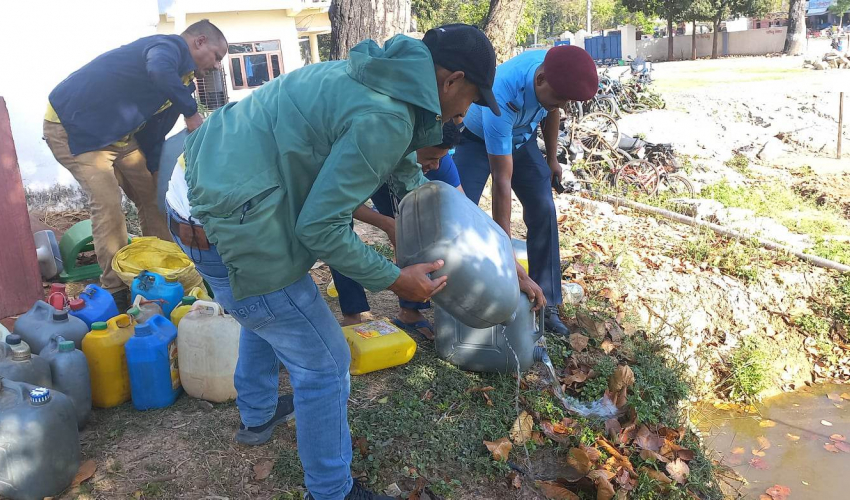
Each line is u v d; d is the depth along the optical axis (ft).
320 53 104.42
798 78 66.80
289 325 7.59
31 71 19.60
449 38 7.20
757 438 17.81
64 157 13.50
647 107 48.32
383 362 12.20
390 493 9.63
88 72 13.15
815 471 16.30
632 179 31.04
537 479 10.75
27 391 8.72
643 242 23.58
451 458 10.66
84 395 10.02
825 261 23.73
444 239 8.85
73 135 13.20
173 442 10.02
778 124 48.93
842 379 21.20
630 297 18.88
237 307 7.60
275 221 7.00
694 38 117.08
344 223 6.93
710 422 18.52
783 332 21.72
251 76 70.64
